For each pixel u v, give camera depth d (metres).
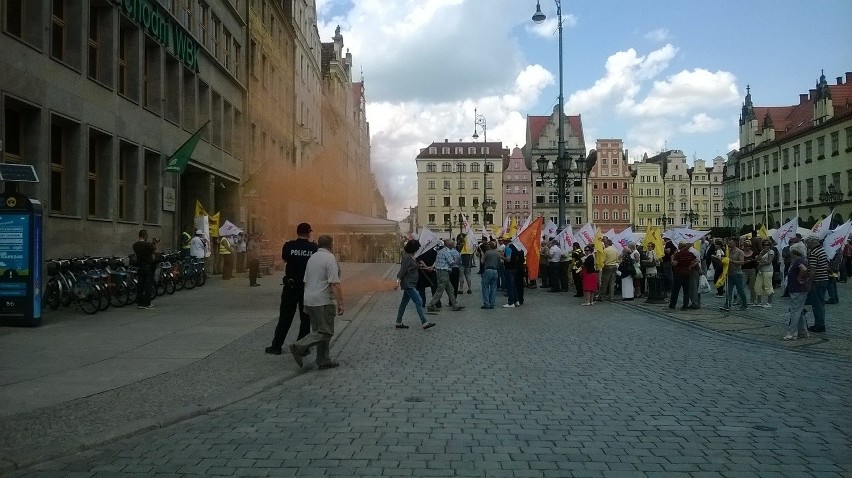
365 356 10.98
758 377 9.30
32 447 5.89
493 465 5.55
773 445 6.14
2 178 12.82
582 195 117.38
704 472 5.41
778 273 25.09
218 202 35.03
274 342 10.81
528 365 10.18
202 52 29.39
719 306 19.41
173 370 9.44
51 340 11.98
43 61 16.70
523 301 21.14
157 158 24.55
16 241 13.41
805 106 84.81
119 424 6.66
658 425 6.82
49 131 17.00
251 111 38.72
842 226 19.56
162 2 24.77
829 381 9.04
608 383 8.88
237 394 7.96
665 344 12.36
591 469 5.46
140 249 16.75
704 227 126.50
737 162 97.62
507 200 119.69
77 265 16.81
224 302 18.55
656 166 127.81
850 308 18.52
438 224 121.12
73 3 18.59
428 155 121.56
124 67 22.55
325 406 7.61
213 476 5.28
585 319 16.45
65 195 18.47
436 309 18.34
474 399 7.95
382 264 43.91
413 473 5.34
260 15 41.06
